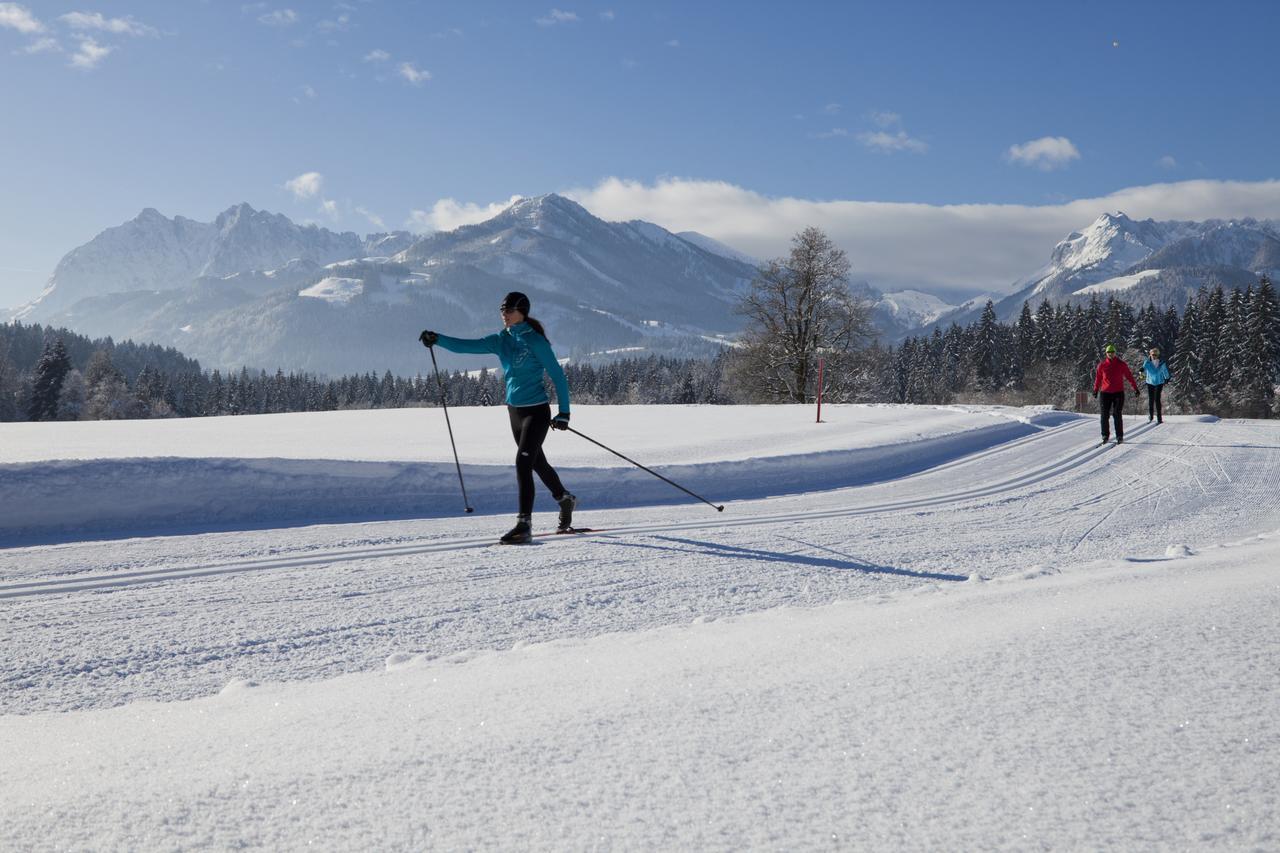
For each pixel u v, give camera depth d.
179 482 7.01
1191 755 1.50
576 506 8.46
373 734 1.71
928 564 5.81
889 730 1.65
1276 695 1.81
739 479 9.97
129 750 1.70
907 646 2.30
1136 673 1.98
